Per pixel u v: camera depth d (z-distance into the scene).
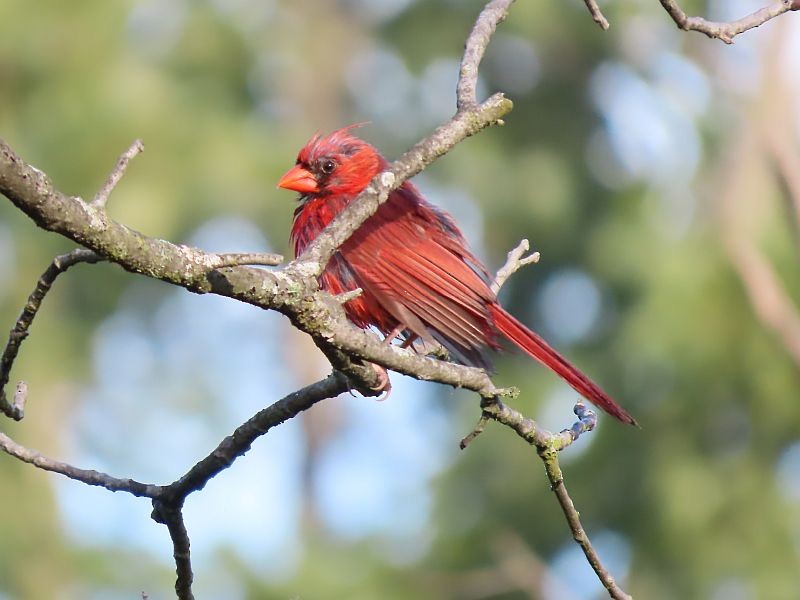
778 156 13.44
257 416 5.36
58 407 17.27
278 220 17.08
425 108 19.61
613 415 6.41
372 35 19.97
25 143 15.44
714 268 13.62
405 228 6.70
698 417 14.06
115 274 17.36
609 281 15.84
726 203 13.59
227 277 4.35
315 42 19.48
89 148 15.45
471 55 5.31
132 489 5.38
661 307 13.78
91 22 15.46
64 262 4.32
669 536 14.19
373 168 7.55
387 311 6.73
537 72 17.81
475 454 15.19
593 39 16.95
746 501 14.01
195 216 16.75
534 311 17.20
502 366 15.84
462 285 6.55
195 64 16.88
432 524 14.84
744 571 14.03
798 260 13.39
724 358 13.65
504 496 14.90
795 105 13.70
